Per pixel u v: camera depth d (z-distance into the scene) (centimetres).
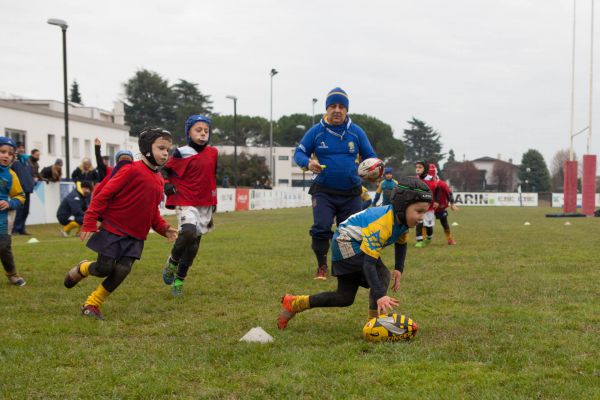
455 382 340
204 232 648
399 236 443
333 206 743
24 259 884
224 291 648
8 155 645
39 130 3603
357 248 443
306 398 319
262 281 712
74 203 1369
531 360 381
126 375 356
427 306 567
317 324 494
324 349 413
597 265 840
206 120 639
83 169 1569
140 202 527
